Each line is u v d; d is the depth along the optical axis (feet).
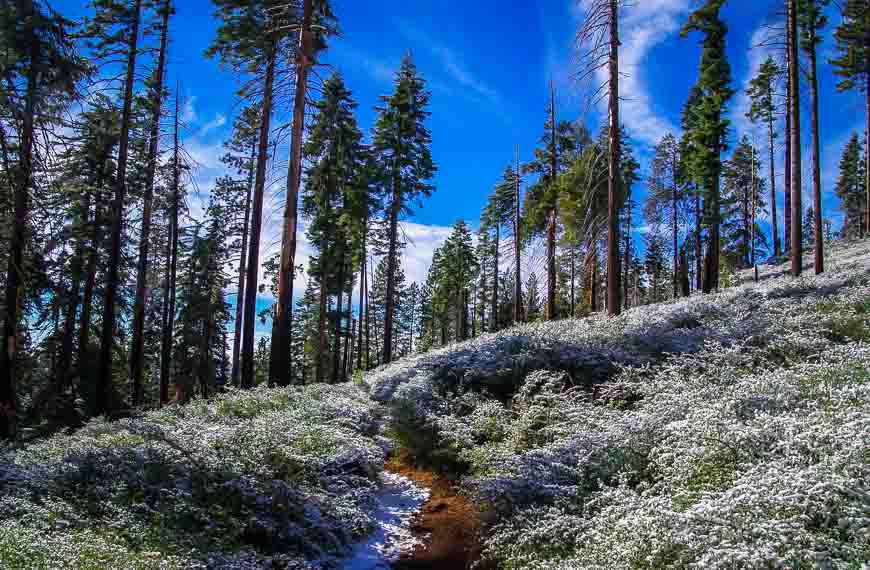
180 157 70.79
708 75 95.96
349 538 24.84
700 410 23.00
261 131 59.21
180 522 22.20
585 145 89.61
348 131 90.48
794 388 23.81
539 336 45.42
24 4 30.25
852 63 99.25
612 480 21.80
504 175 134.31
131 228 70.79
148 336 109.19
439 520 27.14
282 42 54.85
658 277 191.42
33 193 37.70
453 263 180.45
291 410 38.73
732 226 149.79
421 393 41.04
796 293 51.29
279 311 50.65
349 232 97.09
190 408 42.29
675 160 135.54
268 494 24.77
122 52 58.75
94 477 25.16
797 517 14.23
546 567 17.94
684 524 15.33
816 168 72.64
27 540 18.02
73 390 67.41
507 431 31.94
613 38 53.42
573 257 97.30
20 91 31.27
